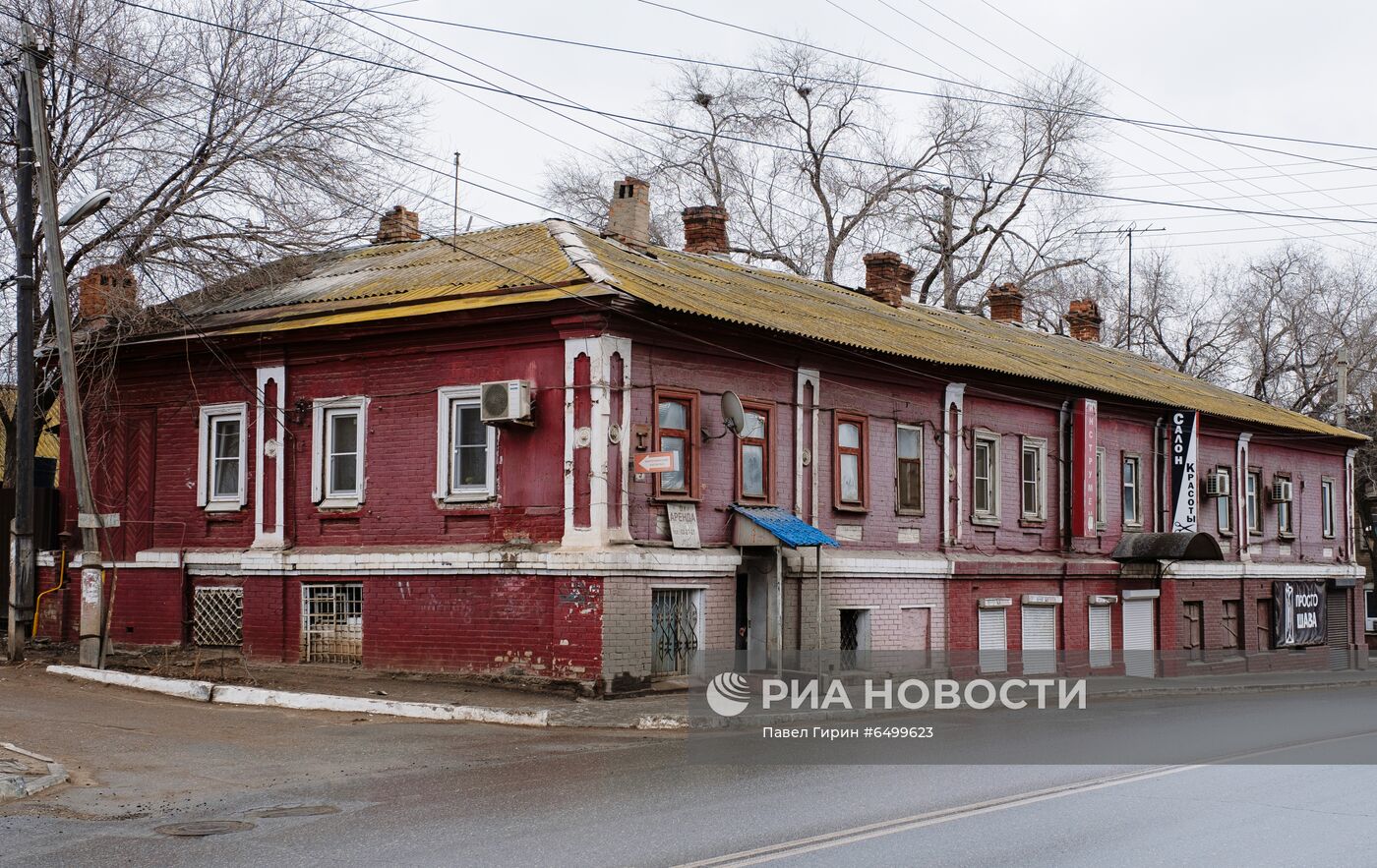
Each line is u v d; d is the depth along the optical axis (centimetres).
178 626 2317
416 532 2114
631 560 1947
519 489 2022
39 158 1964
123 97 2325
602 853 925
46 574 2441
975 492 2742
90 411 2452
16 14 2284
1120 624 3164
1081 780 1292
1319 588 4066
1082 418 3014
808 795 1172
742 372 2203
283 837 996
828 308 2819
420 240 2733
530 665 1981
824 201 4972
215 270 2441
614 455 1959
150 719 1617
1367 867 924
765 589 2255
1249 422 3631
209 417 2339
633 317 1972
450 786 1225
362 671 2128
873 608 2441
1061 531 2986
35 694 1761
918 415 2598
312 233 2548
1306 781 1307
